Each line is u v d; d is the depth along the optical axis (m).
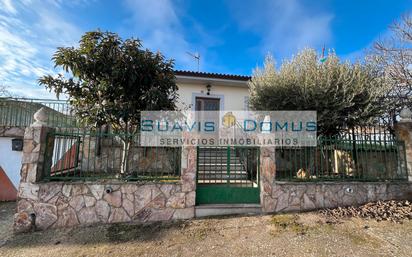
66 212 3.96
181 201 4.24
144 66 5.21
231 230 3.72
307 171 5.08
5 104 6.50
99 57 4.80
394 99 6.30
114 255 3.02
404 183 4.93
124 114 4.94
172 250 3.13
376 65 6.39
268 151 4.60
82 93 5.18
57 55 4.62
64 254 3.05
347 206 4.55
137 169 5.18
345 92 5.30
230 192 4.54
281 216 4.20
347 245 3.18
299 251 3.05
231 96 10.33
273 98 6.34
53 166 4.51
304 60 6.29
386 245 3.16
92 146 6.15
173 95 6.23
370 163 5.13
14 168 6.01
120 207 4.10
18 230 3.78
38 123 4.17
